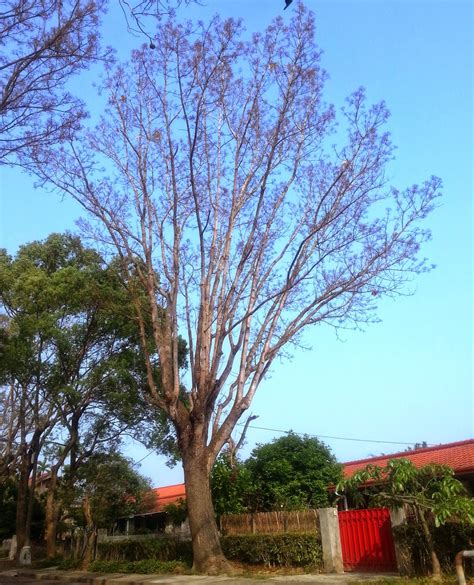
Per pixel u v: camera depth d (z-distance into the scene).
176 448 27.19
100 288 24.12
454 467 17.08
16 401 30.80
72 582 17.61
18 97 10.07
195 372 16.14
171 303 17.08
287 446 18.55
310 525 14.59
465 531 11.02
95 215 17.73
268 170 16.36
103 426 27.94
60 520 30.30
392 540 12.92
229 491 17.66
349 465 23.48
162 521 34.47
